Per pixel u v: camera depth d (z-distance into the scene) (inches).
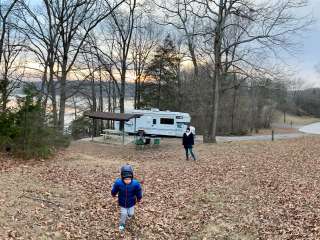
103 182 615.5
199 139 1777.8
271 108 3582.7
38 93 832.9
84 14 1411.2
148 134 1727.4
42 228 387.2
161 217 468.1
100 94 2486.5
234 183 655.1
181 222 458.9
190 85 2608.3
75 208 462.6
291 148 1097.4
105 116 1450.5
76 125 2176.4
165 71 2605.8
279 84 1418.6
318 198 545.0
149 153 1182.9
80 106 2436.0
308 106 5187.0
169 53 2610.7
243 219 472.7
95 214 451.5
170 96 2635.3
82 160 826.8
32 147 770.8
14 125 756.6
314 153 977.5
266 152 1029.2
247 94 3004.4
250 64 1325.0
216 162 885.2
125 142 1455.5
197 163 885.2
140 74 2610.7
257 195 575.5
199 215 485.7
